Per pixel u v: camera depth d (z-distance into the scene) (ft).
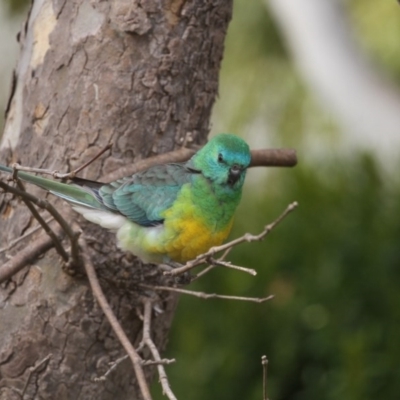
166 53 33.14
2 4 58.49
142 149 33.12
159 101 33.22
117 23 32.86
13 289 32.45
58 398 32.27
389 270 43.21
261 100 59.98
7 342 32.27
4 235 33.17
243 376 43.09
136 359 27.66
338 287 43.16
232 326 43.32
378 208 44.73
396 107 64.34
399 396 40.60
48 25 33.78
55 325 32.17
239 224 46.65
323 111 61.67
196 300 44.16
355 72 64.18
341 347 41.29
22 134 33.76
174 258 31.99
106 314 29.48
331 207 45.39
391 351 41.01
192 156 32.99
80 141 32.83
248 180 52.80
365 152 47.75
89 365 32.45
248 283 43.70
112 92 32.89
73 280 32.09
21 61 34.65
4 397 32.14
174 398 25.49
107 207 31.68
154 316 33.14
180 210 31.37
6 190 27.32
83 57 33.09
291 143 59.41
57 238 30.35
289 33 61.62
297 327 43.11
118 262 32.35
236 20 60.75
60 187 31.65
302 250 44.47
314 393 42.32
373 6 65.41
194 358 42.75
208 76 34.35
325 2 63.93
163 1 33.01
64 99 33.12
